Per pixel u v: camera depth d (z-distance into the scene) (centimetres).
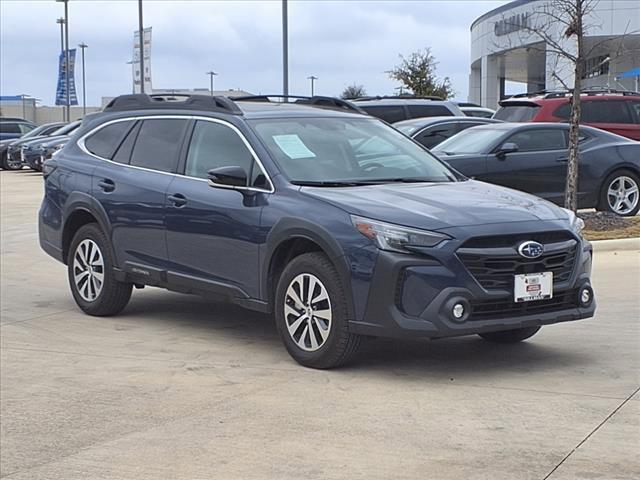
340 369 646
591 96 1694
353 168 713
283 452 490
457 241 583
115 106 884
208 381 635
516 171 1288
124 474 473
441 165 768
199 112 776
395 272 585
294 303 648
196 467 477
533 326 616
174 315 865
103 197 828
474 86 4888
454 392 584
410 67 3694
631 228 1239
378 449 487
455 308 578
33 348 754
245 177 692
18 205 2033
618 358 655
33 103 7206
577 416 527
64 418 571
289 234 644
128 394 614
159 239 769
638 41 2983
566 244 623
